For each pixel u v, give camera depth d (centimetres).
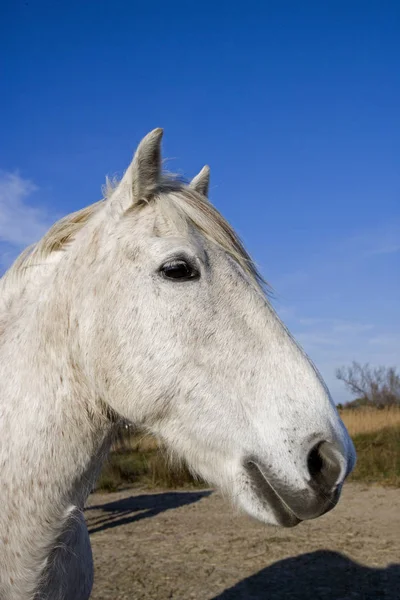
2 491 183
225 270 205
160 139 206
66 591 211
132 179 207
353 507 737
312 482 179
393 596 428
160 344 193
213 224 213
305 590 445
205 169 258
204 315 196
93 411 200
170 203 210
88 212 226
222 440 192
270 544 575
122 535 648
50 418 192
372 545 558
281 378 191
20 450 186
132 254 200
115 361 195
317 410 187
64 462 191
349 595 432
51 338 200
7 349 204
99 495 938
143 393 194
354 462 189
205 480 206
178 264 196
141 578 481
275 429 186
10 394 194
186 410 194
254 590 448
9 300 218
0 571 181
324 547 557
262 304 205
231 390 192
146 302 195
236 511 200
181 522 706
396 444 1228
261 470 186
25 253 227
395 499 782
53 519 186
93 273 202
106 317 196
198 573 492
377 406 2878
